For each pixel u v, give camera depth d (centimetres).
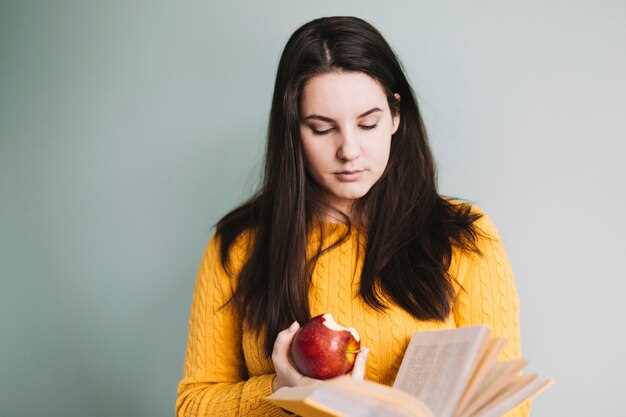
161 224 200
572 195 165
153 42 196
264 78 187
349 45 122
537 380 101
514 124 168
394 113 134
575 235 166
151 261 201
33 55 208
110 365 207
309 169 134
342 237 137
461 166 173
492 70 169
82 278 207
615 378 165
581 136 164
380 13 176
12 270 213
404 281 131
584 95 163
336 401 92
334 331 110
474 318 132
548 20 164
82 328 208
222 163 193
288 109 127
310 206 141
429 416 92
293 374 113
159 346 203
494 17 167
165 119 196
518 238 171
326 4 180
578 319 167
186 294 199
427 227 136
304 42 124
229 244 145
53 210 209
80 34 202
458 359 106
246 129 190
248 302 139
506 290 133
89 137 204
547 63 165
